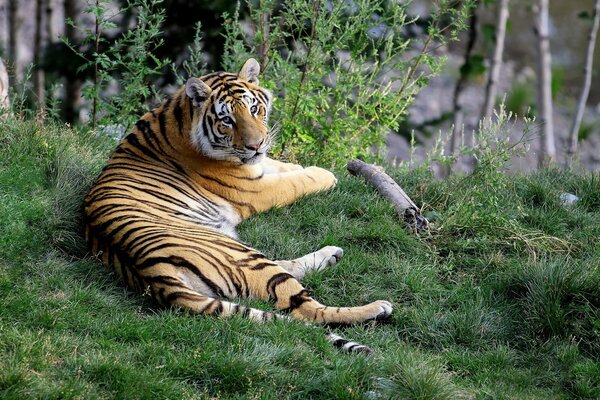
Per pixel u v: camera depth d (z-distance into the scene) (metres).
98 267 10.38
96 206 10.75
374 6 14.52
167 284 9.58
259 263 10.00
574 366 9.55
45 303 9.52
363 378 8.73
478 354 9.90
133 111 15.55
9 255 10.38
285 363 8.88
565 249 11.88
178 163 11.53
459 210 12.33
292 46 19.38
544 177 14.07
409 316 10.35
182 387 8.40
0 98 14.05
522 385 9.37
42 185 11.61
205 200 11.51
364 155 15.09
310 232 12.01
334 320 9.91
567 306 10.40
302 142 14.66
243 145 11.38
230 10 19.20
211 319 9.34
